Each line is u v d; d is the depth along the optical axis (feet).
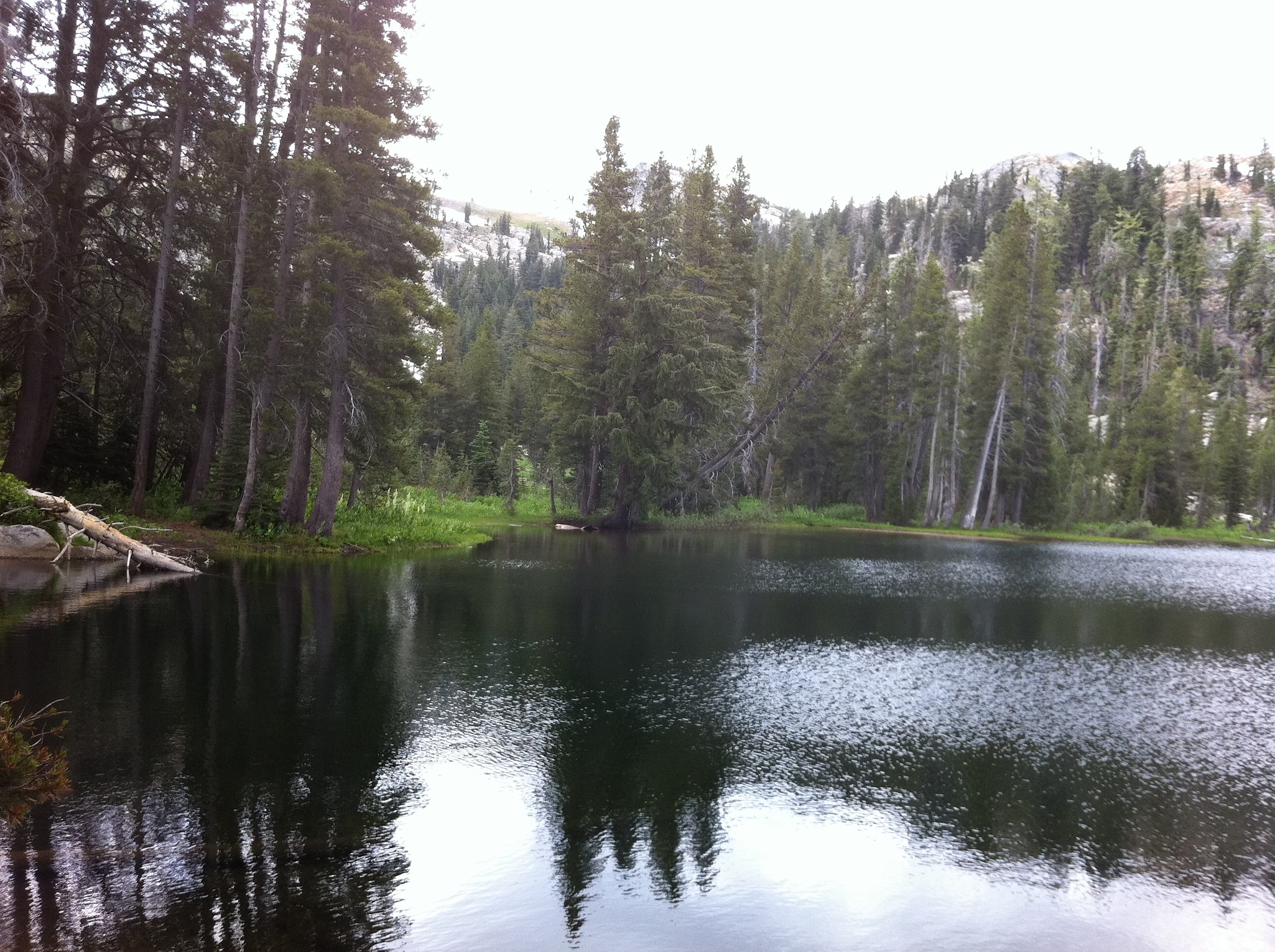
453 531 118.42
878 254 586.45
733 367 188.85
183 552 77.46
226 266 98.89
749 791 27.86
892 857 23.45
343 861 21.56
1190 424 277.23
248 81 87.45
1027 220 205.87
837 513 230.27
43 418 88.84
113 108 92.12
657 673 43.47
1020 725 36.63
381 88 85.76
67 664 39.42
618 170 164.35
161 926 17.93
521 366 263.70
